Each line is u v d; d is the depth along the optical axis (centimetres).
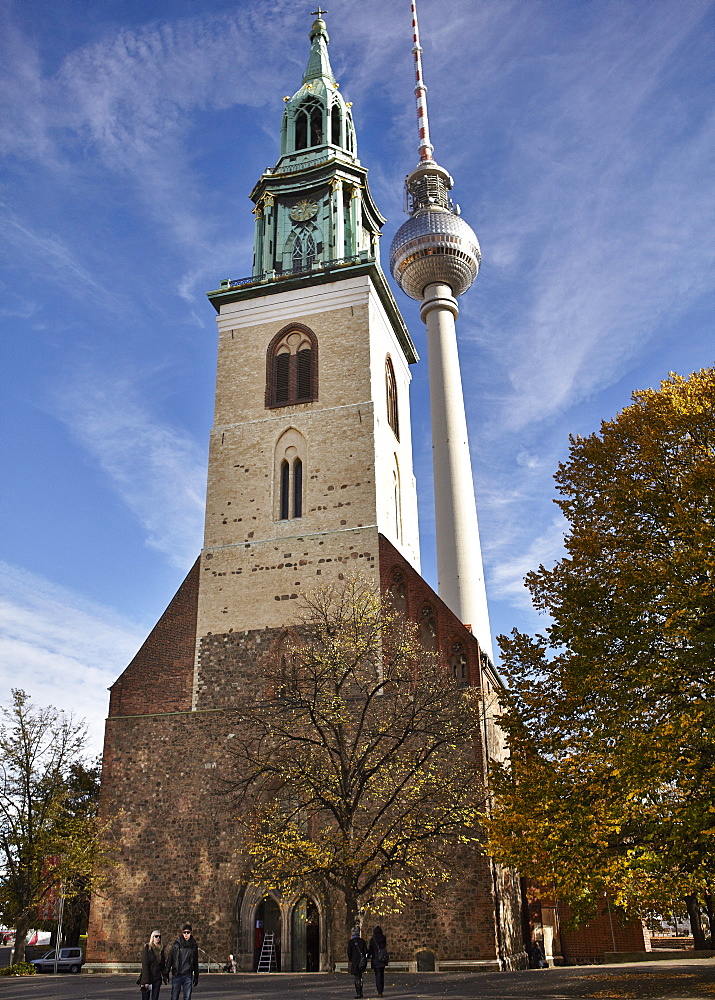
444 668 3631
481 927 3253
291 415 4659
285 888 3144
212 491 4600
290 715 3519
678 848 2070
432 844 3216
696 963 3275
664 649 2327
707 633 2169
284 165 5588
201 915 3597
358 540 4238
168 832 3775
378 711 3644
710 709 2055
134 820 3841
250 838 3481
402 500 5006
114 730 4056
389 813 3394
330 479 4431
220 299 5091
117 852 3803
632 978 2553
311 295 4950
